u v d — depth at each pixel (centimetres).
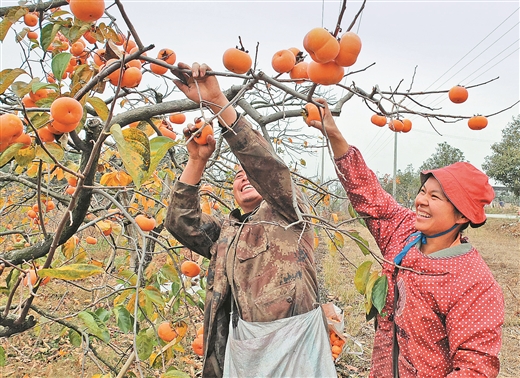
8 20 154
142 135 124
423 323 151
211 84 141
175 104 163
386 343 169
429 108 177
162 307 201
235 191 200
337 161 175
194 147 176
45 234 171
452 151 2786
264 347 152
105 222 252
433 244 158
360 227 1628
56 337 471
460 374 136
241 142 150
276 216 173
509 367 475
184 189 184
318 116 152
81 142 150
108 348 427
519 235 1755
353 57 108
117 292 227
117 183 234
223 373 165
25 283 154
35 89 123
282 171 156
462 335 140
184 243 197
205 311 182
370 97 164
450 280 146
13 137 104
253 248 169
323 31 103
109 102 206
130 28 113
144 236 182
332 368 158
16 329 167
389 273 164
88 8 112
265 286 162
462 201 147
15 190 478
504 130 2283
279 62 121
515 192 2173
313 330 158
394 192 1916
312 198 271
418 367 153
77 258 248
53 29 148
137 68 138
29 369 400
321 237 848
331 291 721
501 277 919
